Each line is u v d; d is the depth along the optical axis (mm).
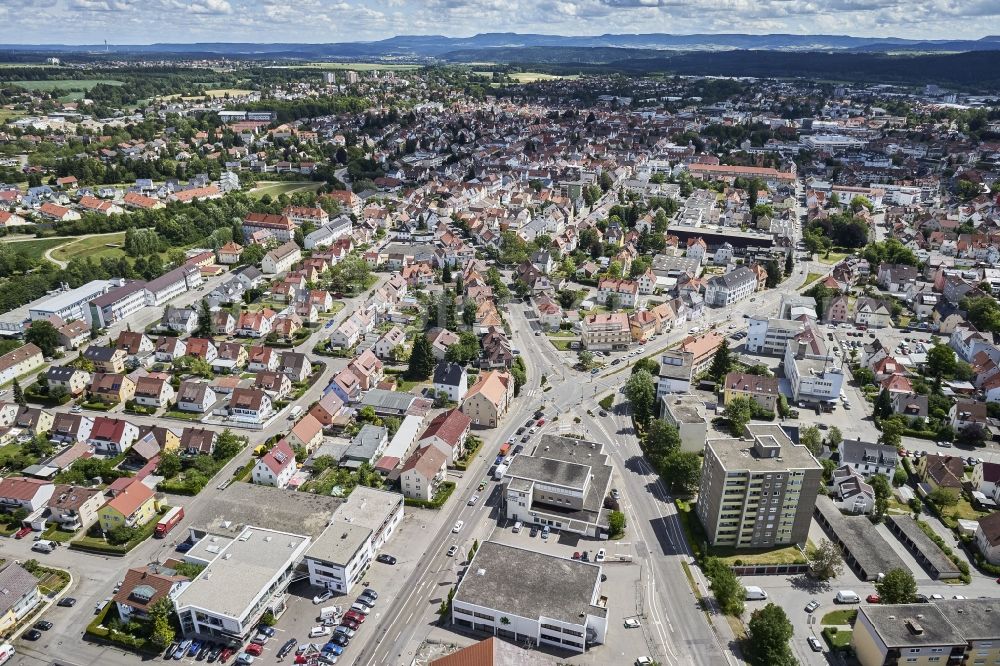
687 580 158125
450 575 157625
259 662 134125
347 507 170000
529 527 174750
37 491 173875
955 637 130625
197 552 154750
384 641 139250
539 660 125875
